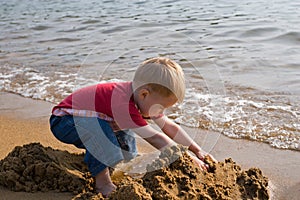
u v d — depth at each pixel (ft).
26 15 35.99
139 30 18.56
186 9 32.96
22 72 19.03
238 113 13.53
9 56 22.18
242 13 29.84
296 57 19.24
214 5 33.99
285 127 12.59
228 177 9.34
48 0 45.09
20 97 16.06
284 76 16.81
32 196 9.20
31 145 10.20
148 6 35.78
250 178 9.42
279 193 9.49
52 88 16.78
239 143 11.85
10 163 9.64
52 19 33.14
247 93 15.10
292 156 11.10
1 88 17.07
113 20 30.50
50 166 9.50
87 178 9.61
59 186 9.42
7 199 9.09
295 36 22.88
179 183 8.66
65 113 9.98
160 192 8.32
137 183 8.33
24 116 14.11
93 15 33.45
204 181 8.92
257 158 11.05
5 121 13.69
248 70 17.54
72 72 18.70
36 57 21.68
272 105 14.07
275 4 32.40
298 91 15.20
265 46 21.22
